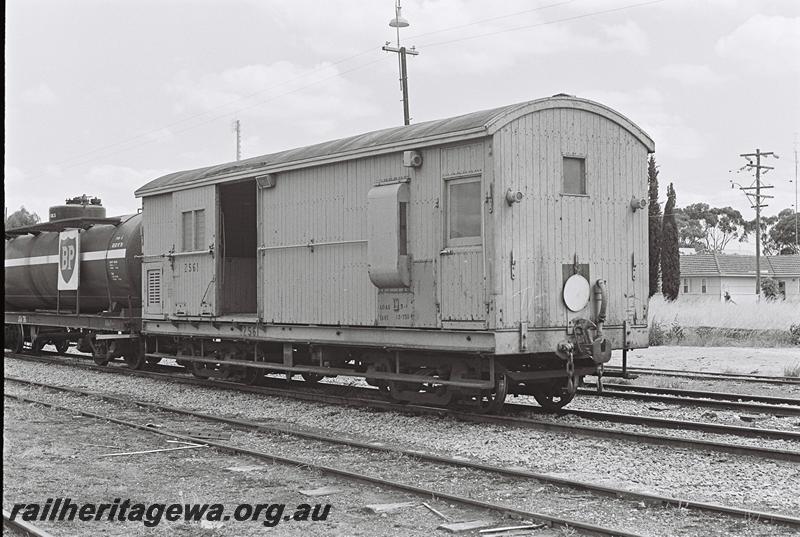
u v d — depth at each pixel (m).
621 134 12.59
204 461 9.38
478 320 11.16
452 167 11.59
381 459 9.46
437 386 12.78
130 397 15.31
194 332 16.94
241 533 6.63
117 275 19.81
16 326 25.41
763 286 58.16
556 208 11.68
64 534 6.66
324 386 16.33
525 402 14.31
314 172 13.92
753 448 9.07
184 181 17.05
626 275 12.51
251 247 17.89
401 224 12.20
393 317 12.43
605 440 10.19
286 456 9.66
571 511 7.07
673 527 6.50
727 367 20.39
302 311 14.17
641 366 21.00
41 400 14.73
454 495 7.46
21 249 24.42
